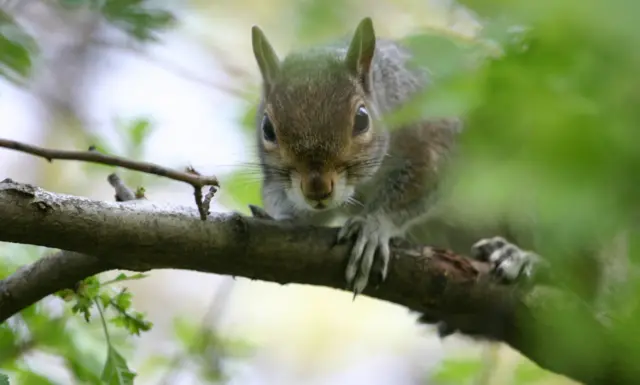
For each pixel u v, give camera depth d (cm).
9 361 201
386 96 208
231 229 200
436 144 209
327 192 204
